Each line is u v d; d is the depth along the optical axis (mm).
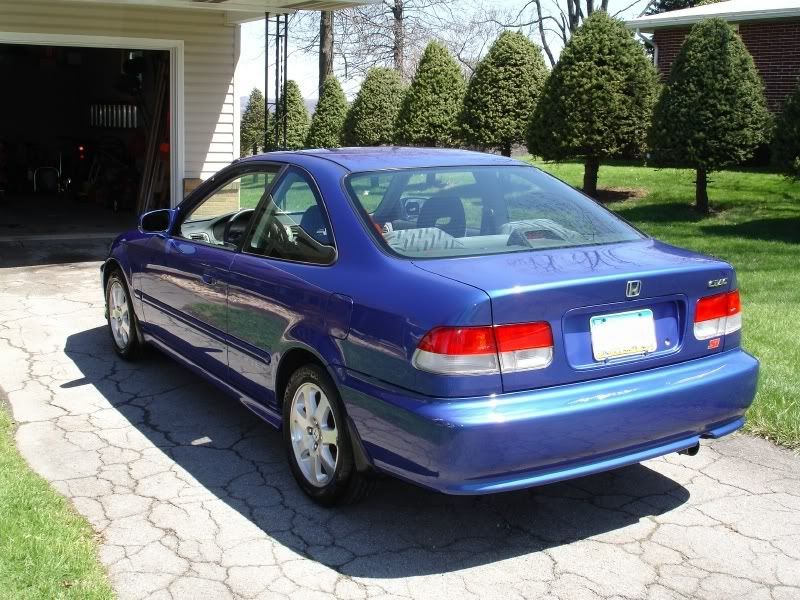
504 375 3172
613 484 4195
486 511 3902
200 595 3160
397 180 4094
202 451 4547
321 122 25328
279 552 3498
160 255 5293
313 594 3186
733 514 3867
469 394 3145
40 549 3297
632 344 3449
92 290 8352
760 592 3230
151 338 5688
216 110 12242
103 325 7070
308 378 3846
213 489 4086
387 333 3340
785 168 12227
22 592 3002
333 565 3404
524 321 3203
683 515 3859
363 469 3602
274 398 4180
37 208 15297
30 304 7742
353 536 3648
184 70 11945
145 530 3656
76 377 5746
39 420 4953
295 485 4145
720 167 13477
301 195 4211
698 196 14055
